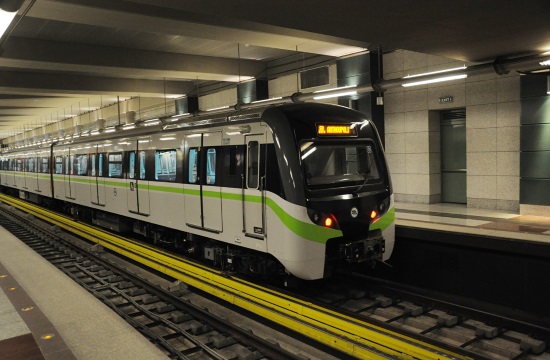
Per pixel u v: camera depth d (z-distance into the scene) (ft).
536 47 29.68
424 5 22.61
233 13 24.80
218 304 24.71
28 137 158.20
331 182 22.41
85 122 106.42
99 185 42.34
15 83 54.85
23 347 14.47
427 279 27.73
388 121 46.29
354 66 45.70
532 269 22.98
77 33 41.37
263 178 22.49
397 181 46.19
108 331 16.28
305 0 22.52
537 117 33.99
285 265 21.40
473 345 19.35
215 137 26.04
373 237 23.54
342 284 27.30
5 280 22.74
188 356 18.20
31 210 64.59
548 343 18.85
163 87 67.77
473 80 39.32
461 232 26.21
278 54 53.72
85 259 34.68
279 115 22.17
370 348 16.76
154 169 32.53
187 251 32.81
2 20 19.40
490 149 38.55
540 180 34.01
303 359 16.40
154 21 32.14
